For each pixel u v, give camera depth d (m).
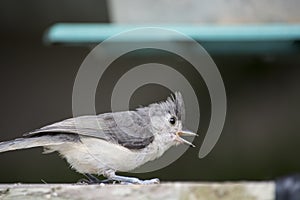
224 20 11.35
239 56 13.49
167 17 11.49
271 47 11.56
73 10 14.48
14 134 14.91
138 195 6.36
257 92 14.48
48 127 8.20
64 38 10.94
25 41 14.95
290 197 6.07
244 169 13.85
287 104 14.53
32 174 13.97
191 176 13.50
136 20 11.54
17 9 14.59
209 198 6.21
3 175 13.91
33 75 15.14
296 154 14.14
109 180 8.38
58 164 13.95
